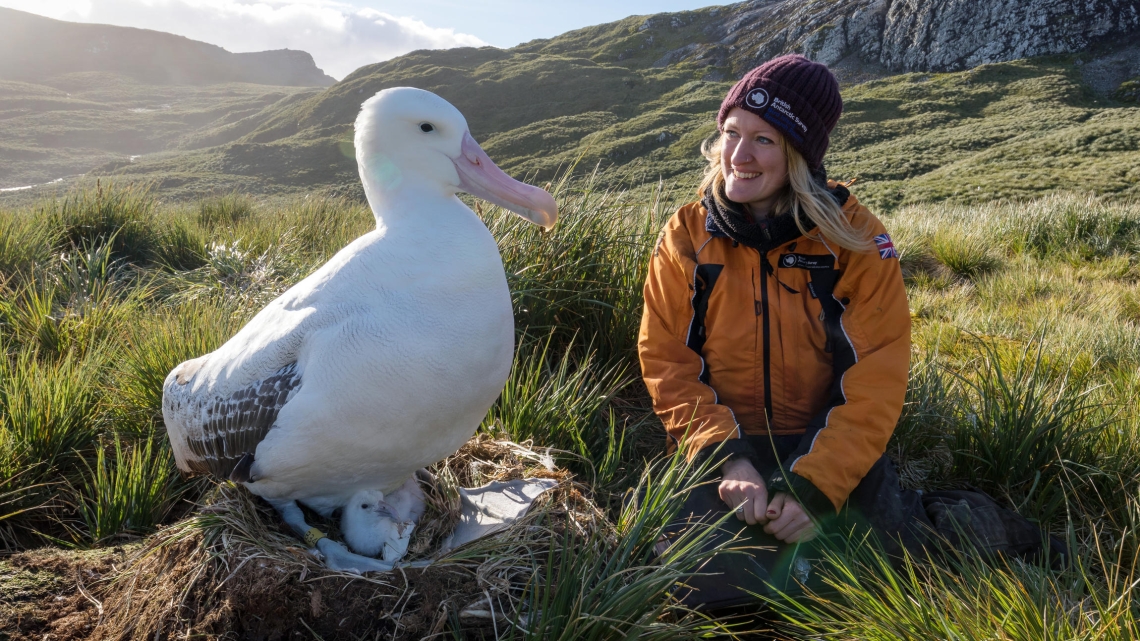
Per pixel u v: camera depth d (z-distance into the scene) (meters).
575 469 1.61
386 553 1.22
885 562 1.16
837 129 23.95
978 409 1.78
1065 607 1.13
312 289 1.25
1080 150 15.35
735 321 1.43
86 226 3.20
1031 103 24.75
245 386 1.23
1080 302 3.25
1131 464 1.57
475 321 1.21
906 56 33.97
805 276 1.41
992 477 1.64
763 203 1.47
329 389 1.15
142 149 57.78
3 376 1.73
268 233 3.55
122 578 1.27
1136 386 1.97
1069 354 2.29
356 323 1.16
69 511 1.54
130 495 1.48
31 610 1.20
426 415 1.20
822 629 1.16
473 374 1.22
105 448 1.69
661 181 2.34
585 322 2.04
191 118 67.81
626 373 1.98
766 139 1.34
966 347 2.56
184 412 1.34
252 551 1.18
